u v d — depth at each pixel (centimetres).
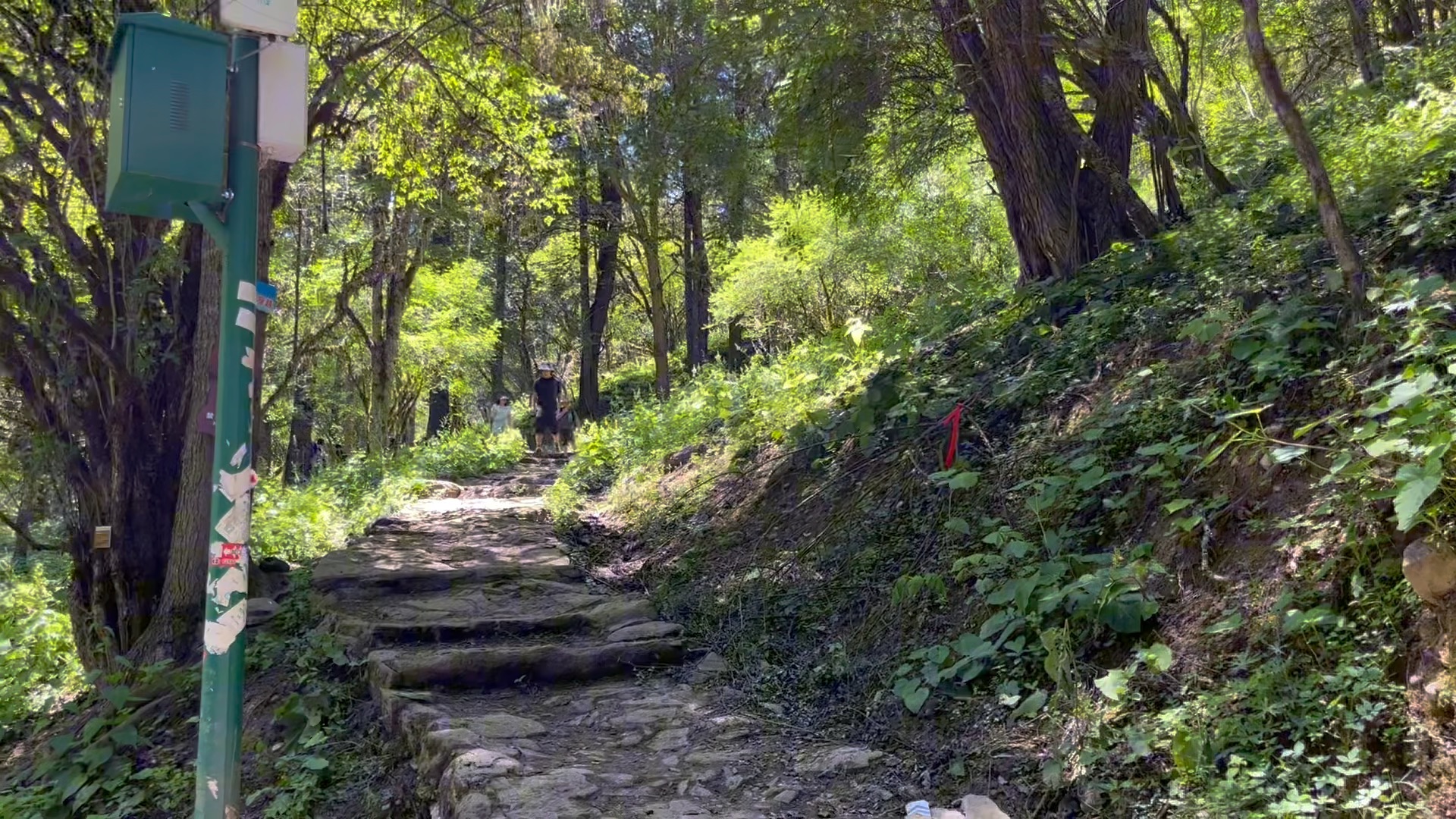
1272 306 464
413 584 737
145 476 754
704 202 2391
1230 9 1016
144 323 744
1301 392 420
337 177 1588
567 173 1520
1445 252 439
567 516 990
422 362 2530
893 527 591
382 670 563
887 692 469
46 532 834
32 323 707
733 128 1772
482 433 2075
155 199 329
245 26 330
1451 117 543
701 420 1079
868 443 652
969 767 392
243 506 333
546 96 1170
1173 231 652
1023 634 438
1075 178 725
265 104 335
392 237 1761
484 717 509
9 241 684
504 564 779
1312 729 308
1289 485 385
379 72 973
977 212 1539
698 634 625
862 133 862
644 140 1781
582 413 2575
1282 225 564
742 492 801
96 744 579
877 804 387
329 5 964
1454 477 313
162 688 638
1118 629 389
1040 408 584
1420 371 348
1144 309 579
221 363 333
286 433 2380
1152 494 448
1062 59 882
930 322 853
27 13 712
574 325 3466
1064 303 682
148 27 317
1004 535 462
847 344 898
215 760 327
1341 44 1045
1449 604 298
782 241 1831
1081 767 352
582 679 577
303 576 797
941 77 827
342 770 508
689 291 2544
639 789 417
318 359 2244
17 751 693
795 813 386
